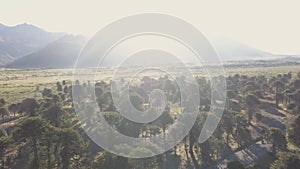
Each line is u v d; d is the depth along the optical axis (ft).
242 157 245.04
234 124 276.82
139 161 180.04
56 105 288.10
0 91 623.36
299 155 189.37
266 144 268.41
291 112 380.17
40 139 201.16
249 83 497.46
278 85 471.62
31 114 307.17
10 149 229.66
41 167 195.31
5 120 353.51
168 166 225.76
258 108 365.61
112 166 174.50
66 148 191.83
